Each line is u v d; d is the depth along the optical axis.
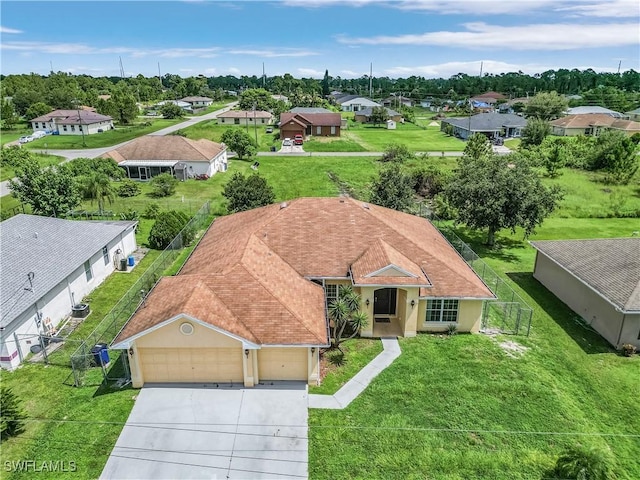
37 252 24.92
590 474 14.24
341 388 19.05
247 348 18.05
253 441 16.16
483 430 16.92
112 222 33.28
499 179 34.25
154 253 34.44
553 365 21.38
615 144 60.81
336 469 15.12
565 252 29.09
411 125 114.75
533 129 76.81
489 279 30.42
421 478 14.88
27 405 17.80
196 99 155.50
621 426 17.72
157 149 59.34
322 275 23.48
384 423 17.09
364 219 26.05
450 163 66.06
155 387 18.92
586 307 25.86
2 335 19.62
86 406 17.77
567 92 180.62
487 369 20.59
